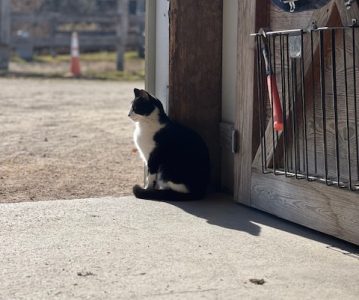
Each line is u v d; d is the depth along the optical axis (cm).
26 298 418
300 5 546
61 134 1070
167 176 665
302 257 495
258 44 599
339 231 526
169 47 680
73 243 519
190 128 689
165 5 691
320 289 436
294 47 552
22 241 523
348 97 512
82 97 1583
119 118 1252
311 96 552
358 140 506
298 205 567
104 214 602
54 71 2230
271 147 595
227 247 514
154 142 667
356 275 460
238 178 647
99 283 441
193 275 456
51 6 2619
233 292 429
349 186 511
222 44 690
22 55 2481
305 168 561
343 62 514
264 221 588
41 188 719
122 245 515
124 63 2436
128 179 768
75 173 797
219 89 696
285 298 421
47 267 469
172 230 555
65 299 417
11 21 2350
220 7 684
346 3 498
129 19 2636
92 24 2648
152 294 425
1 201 659
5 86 1777
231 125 670
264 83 603
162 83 712
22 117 1243
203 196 670
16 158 879
